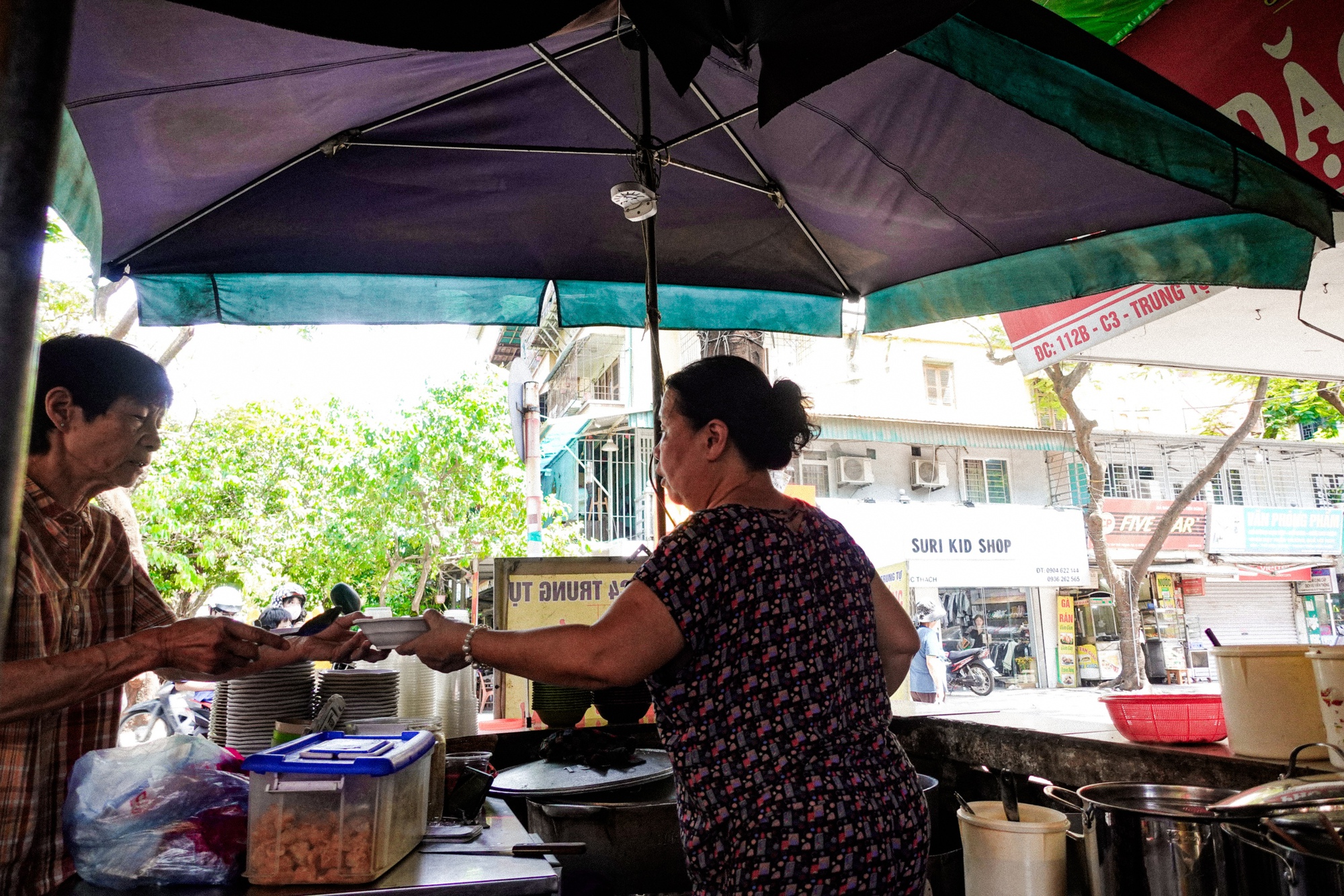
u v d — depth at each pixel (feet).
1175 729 8.81
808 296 12.51
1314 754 7.75
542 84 8.98
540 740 10.17
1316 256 12.94
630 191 8.86
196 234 9.97
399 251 11.01
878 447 61.52
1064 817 8.89
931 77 7.76
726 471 6.01
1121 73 6.21
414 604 53.36
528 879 5.42
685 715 5.15
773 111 4.65
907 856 5.01
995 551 56.70
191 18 6.67
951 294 11.27
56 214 6.83
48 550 5.90
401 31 3.60
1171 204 9.11
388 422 49.29
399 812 5.81
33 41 2.09
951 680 53.16
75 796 5.65
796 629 5.23
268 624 20.63
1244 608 66.95
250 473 46.65
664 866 7.95
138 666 5.38
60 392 5.70
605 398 68.74
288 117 8.41
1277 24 11.24
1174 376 71.05
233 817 5.57
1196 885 6.93
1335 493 71.00
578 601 10.69
